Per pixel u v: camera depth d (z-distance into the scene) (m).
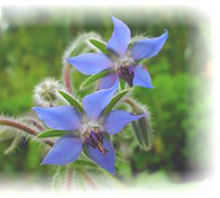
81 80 0.20
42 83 0.16
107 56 0.16
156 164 0.23
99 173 0.16
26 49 0.36
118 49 0.16
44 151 0.16
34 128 0.16
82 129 0.15
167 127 0.24
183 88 0.25
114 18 0.16
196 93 0.25
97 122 0.15
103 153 0.15
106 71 0.16
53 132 0.15
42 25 0.37
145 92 0.25
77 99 0.15
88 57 0.16
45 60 0.35
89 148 0.15
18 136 0.16
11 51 0.37
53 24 0.35
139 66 0.16
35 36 0.36
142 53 0.16
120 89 0.16
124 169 0.16
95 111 0.15
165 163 0.24
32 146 0.24
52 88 0.16
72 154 0.15
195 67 0.29
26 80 0.31
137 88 0.25
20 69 0.34
